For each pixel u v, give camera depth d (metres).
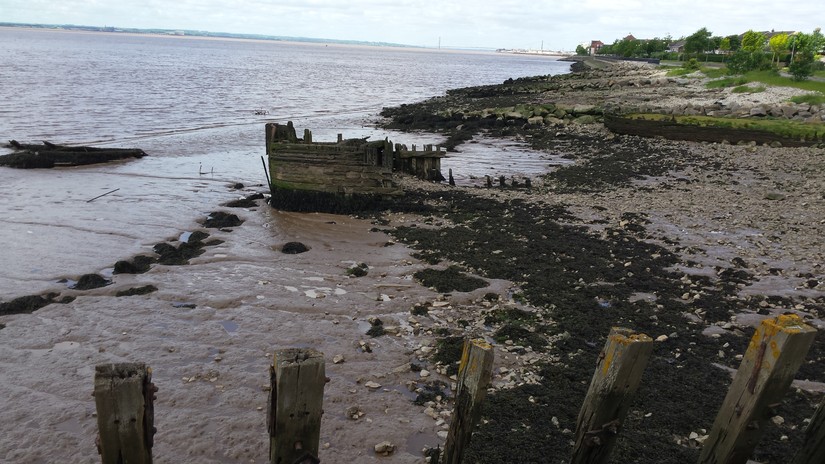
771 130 35.00
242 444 8.32
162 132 38.09
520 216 19.98
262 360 10.66
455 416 6.61
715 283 14.33
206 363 10.48
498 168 30.00
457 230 18.38
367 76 123.69
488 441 8.18
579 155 33.84
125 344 11.06
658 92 68.00
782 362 5.32
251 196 22.39
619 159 32.00
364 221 19.53
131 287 13.55
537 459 7.82
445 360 10.70
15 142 30.19
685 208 21.28
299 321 12.20
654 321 12.26
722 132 36.47
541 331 11.89
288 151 20.44
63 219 18.73
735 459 5.82
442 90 91.12
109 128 38.62
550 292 13.73
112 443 5.29
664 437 8.27
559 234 18.00
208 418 8.84
